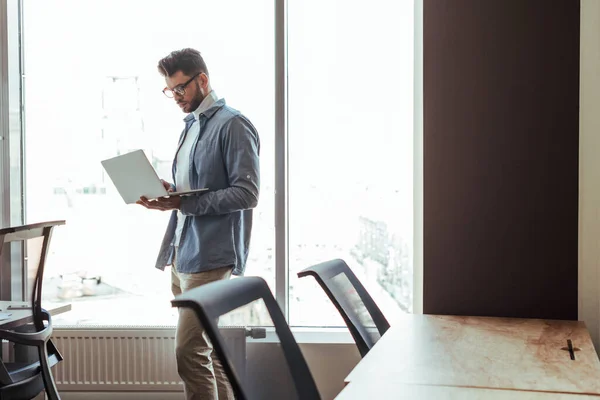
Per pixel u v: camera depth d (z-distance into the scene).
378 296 3.37
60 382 3.33
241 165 2.61
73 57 3.48
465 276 2.86
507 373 1.80
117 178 2.59
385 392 1.63
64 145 3.50
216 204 2.57
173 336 3.27
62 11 3.48
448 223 2.86
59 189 3.50
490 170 2.83
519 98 2.80
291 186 3.40
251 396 1.54
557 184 2.79
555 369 1.84
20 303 3.02
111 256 3.48
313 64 3.38
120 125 3.46
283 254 3.37
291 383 1.54
